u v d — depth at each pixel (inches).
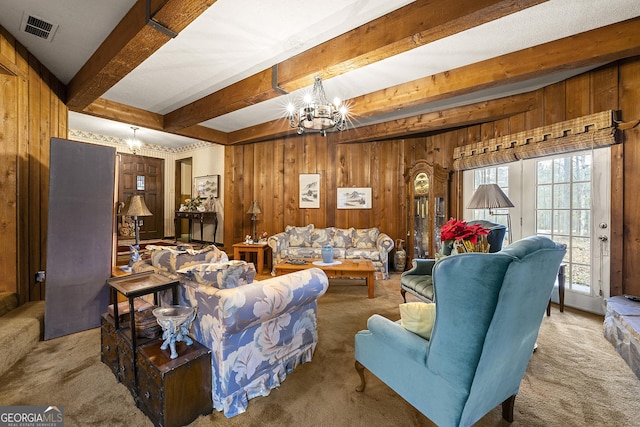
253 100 128.7
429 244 178.1
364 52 89.1
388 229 208.5
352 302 132.9
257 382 67.3
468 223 124.7
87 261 101.0
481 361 42.4
